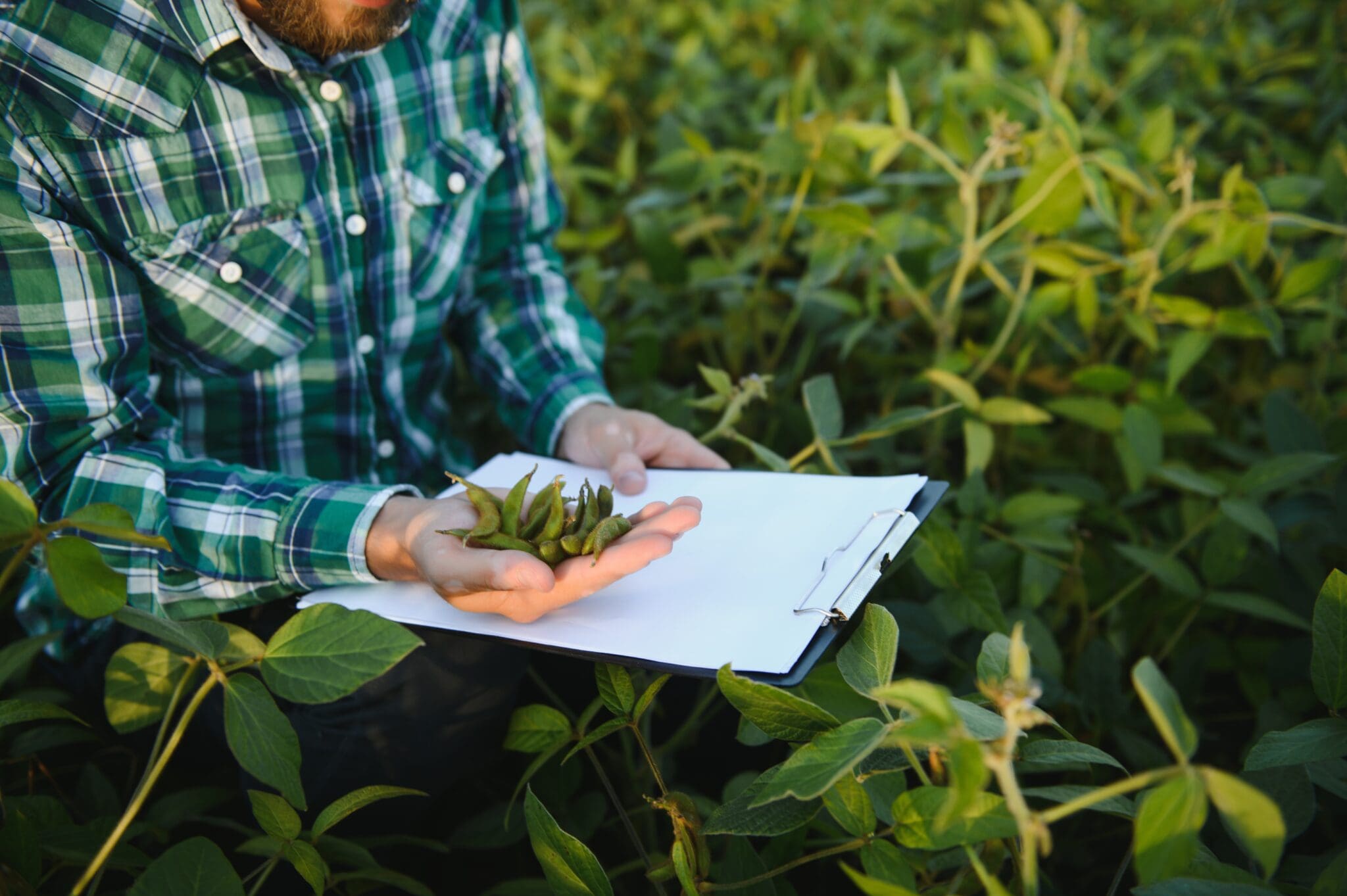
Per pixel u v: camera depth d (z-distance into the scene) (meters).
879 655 0.81
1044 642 1.28
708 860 0.87
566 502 0.95
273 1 1.11
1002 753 0.63
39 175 1.08
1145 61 2.48
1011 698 0.63
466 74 1.40
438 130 1.37
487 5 1.43
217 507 1.07
